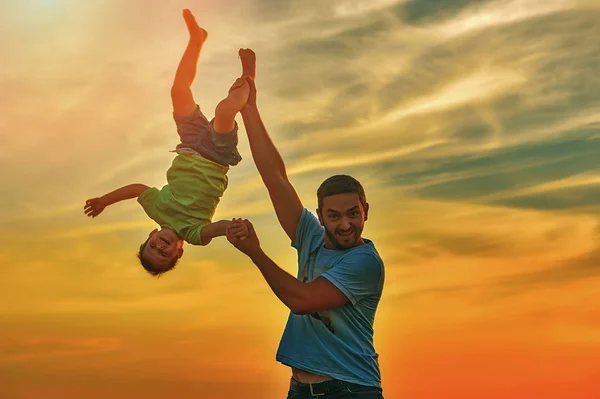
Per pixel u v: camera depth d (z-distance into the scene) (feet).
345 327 10.50
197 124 13.29
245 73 12.89
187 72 13.55
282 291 10.12
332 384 10.39
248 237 10.07
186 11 13.71
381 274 10.66
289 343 10.75
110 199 13.93
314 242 11.17
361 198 10.62
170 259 13.43
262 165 11.96
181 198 13.19
